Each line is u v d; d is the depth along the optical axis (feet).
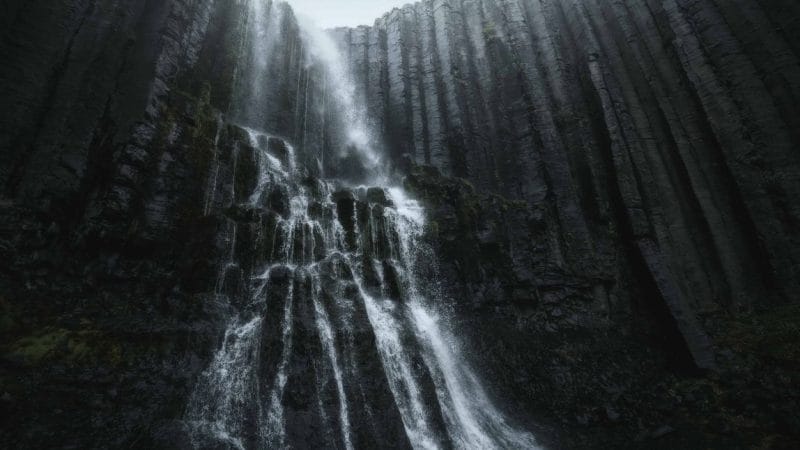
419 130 74.33
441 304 47.65
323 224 45.52
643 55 62.18
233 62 56.39
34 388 23.90
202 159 41.06
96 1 40.70
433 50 82.43
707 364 39.96
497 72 74.08
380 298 41.68
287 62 71.72
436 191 58.59
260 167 47.55
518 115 67.26
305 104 72.74
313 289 37.40
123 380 26.50
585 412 37.99
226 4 60.54
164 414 26.05
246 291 35.65
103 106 36.76
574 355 44.11
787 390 35.06
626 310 48.32
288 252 40.45
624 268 50.78
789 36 51.37
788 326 40.68
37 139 32.73
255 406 28.81
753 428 33.17
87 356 26.58
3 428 21.84
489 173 65.82
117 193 33.53
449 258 51.62
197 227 36.99
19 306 27.09
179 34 47.26
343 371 32.60
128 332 28.96
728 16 56.34
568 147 61.26
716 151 52.24
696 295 47.98
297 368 31.32
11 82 32.71
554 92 66.23
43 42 35.53
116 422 24.48
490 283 50.55
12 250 28.45
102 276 31.50
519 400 39.78
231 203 41.96
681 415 36.47
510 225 55.21
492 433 35.50
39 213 30.50
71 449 22.34
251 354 31.63
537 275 50.96
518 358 43.78
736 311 45.70
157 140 38.17
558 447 34.24
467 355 43.29
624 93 60.70
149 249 34.06
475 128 70.08
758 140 49.57
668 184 53.57
